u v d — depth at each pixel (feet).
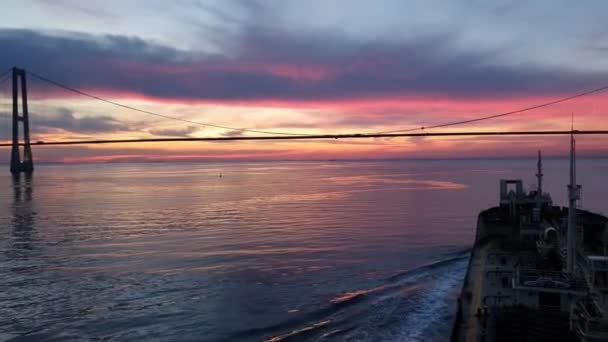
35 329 65.36
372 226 167.94
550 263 66.49
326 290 81.05
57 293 81.82
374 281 86.58
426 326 60.18
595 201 240.32
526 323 45.88
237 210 231.50
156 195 336.29
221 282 87.71
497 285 58.03
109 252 120.37
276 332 61.87
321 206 249.75
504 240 90.27
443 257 108.47
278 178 597.11
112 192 368.27
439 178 540.93
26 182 521.24
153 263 105.50
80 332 64.08
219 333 62.28
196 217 201.26
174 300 76.89
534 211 92.73
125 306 74.23
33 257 114.52
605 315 39.70
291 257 111.34
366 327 61.31
